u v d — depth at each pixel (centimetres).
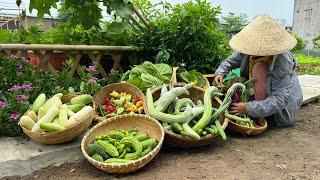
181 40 461
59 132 283
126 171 260
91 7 452
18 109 320
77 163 287
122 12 425
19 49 381
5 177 263
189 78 392
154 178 258
